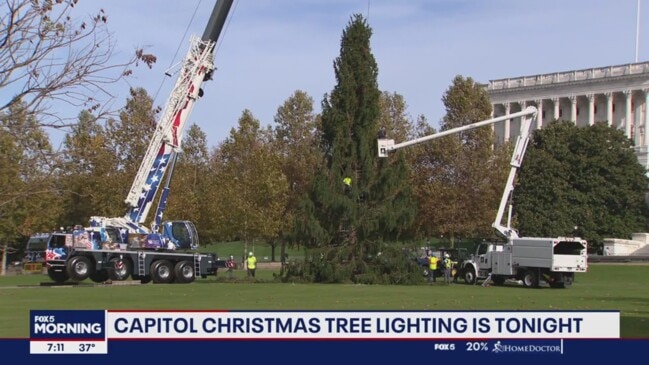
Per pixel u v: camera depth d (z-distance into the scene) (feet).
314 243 138.51
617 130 285.23
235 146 255.09
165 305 83.15
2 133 34.47
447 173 227.40
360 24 146.10
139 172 139.95
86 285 130.21
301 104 272.92
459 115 229.66
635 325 65.31
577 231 262.26
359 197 139.64
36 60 34.12
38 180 37.45
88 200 201.05
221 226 227.61
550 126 283.38
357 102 143.64
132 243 139.64
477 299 94.68
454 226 220.43
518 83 476.95
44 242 196.95
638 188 281.13
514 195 265.75
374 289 115.96
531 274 133.69
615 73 436.76
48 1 34.09
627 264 226.38
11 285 132.98
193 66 139.03
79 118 36.40
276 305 82.69
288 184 238.07
